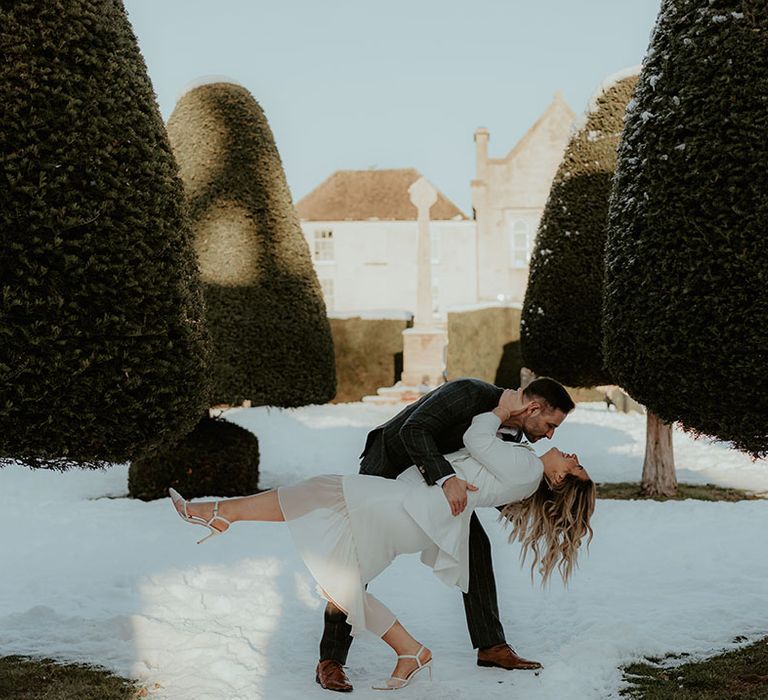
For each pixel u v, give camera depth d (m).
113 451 4.59
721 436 5.05
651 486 10.48
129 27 4.86
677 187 5.04
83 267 4.27
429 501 4.04
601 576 6.49
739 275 4.74
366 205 43.06
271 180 11.66
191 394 4.86
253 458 10.53
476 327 23.41
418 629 5.35
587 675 4.32
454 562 4.05
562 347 11.59
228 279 11.30
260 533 8.12
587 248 11.47
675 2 5.33
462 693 4.13
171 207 4.80
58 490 11.38
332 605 4.27
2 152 4.11
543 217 12.15
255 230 11.45
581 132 11.75
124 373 4.45
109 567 6.82
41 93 4.19
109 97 4.47
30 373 4.18
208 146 11.59
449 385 4.34
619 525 8.24
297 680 4.37
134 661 4.68
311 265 11.90
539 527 4.44
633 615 5.43
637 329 5.41
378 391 22.45
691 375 5.02
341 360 24.12
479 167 40.38
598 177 11.52
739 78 4.83
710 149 4.88
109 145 4.41
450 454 4.29
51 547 7.57
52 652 4.82
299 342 11.51
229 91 11.69
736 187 4.75
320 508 4.11
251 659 4.69
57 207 4.21
